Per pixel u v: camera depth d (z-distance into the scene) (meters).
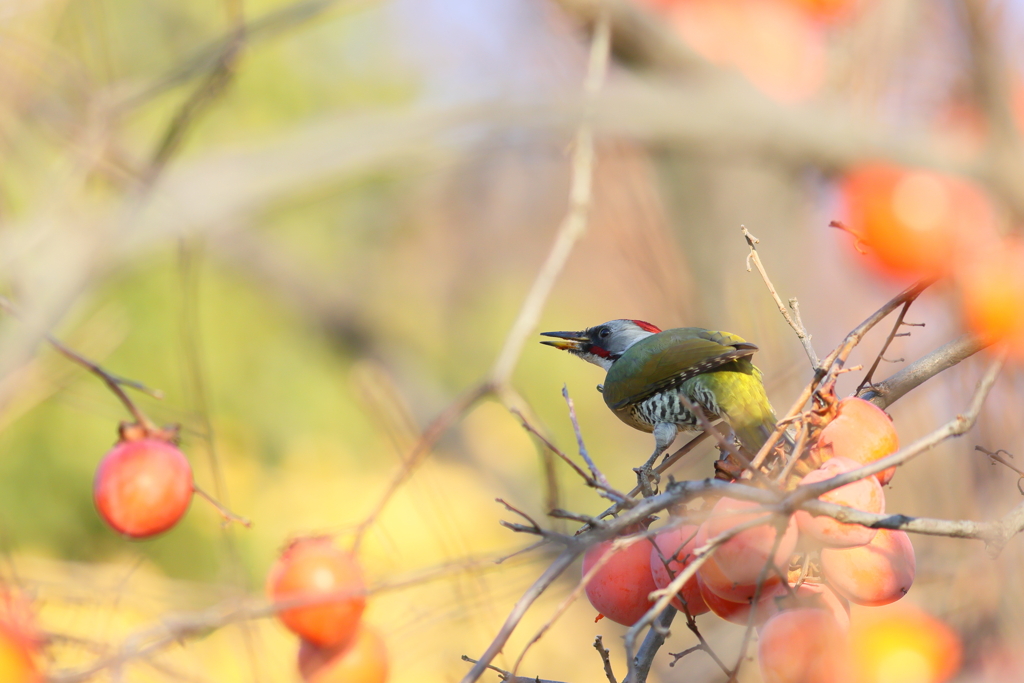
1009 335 5.06
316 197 5.56
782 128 6.34
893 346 7.99
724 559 4.69
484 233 26.97
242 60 6.46
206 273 24.39
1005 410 6.12
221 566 6.01
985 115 5.65
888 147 5.81
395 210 26.59
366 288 27.02
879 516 4.41
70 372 6.89
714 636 11.09
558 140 6.57
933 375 5.83
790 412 5.11
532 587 4.54
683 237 10.30
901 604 5.50
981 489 6.37
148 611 5.72
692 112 6.44
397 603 6.25
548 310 26.36
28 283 5.30
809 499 4.43
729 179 9.77
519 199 26.08
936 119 6.08
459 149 5.70
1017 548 6.16
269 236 25.39
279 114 21.97
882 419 5.17
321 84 23.16
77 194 5.64
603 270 22.77
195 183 5.30
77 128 5.88
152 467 5.60
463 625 6.39
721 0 6.98
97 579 6.43
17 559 6.64
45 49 6.31
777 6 6.90
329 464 24.67
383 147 5.45
